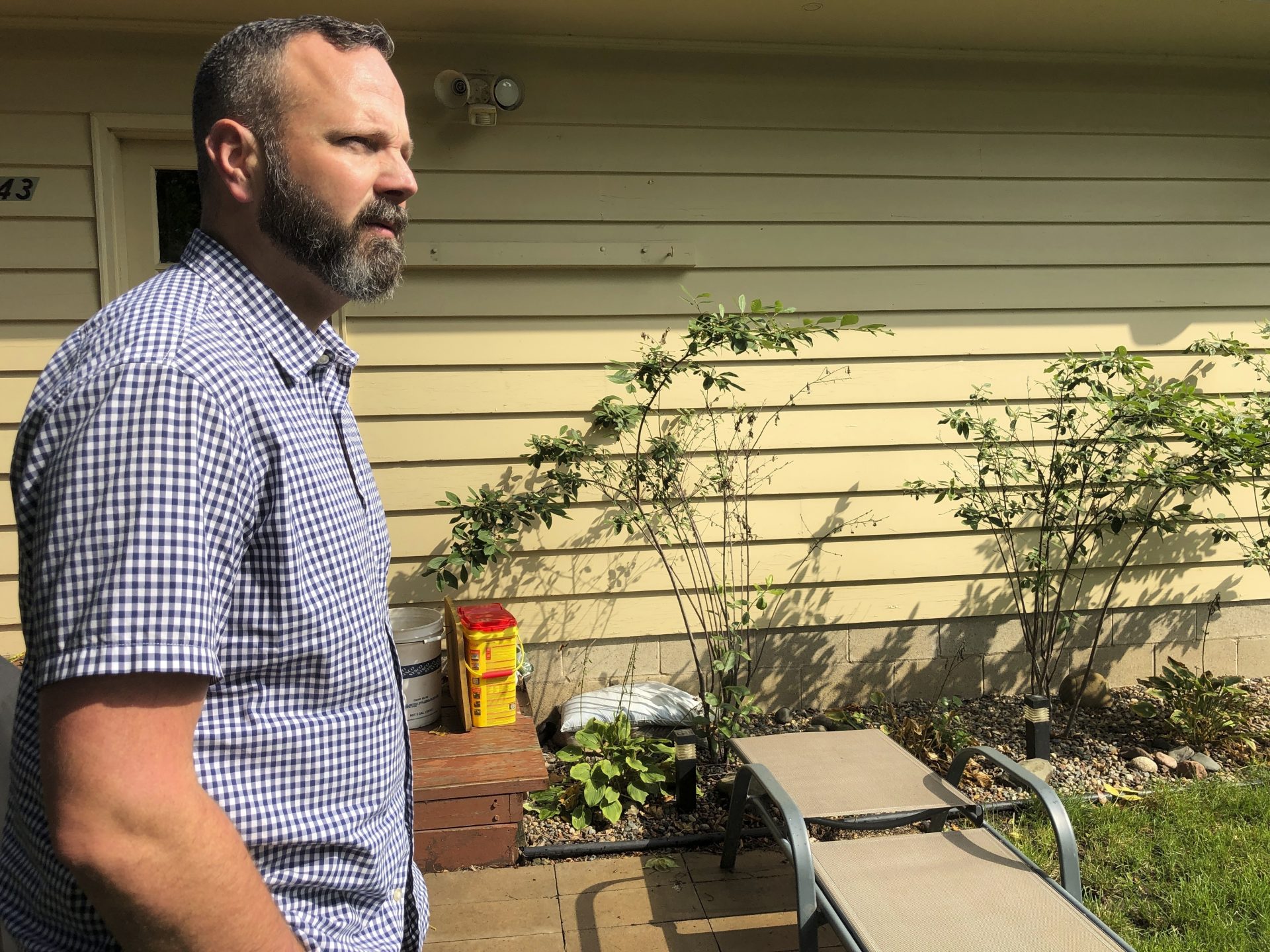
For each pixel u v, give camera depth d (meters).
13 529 3.70
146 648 0.83
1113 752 3.82
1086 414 4.27
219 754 0.97
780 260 4.07
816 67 4.01
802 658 4.28
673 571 4.09
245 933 0.89
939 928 2.04
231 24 3.54
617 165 3.92
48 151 3.57
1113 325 4.34
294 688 1.01
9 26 3.48
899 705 4.33
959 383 4.24
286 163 1.11
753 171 4.02
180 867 0.84
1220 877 2.82
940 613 4.34
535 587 4.04
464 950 2.58
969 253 4.20
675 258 3.96
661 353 3.83
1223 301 4.41
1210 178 4.35
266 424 0.98
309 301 1.20
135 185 3.73
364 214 1.15
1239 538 4.48
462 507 3.74
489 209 3.85
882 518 4.25
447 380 3.90
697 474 4.11
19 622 3.74
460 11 3.54
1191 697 3.96
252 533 0.97
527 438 3.98
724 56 3.95
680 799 3.33
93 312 3.65
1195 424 3.71
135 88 3.59
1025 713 4.15
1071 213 4.25
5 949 1.03
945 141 4.14
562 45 3.81
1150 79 4.25
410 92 3.76
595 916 2.73
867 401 4.18
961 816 3.21
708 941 2.61
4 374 3.63
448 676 3.73
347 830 1.06
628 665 4.13
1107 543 4.41
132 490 0.85
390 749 1.13
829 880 2.25
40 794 0.96
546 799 3.40
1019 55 4.07
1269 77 4.34
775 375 4.12
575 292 3.96
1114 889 2.80
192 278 1.09
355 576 1.08
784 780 2.72
